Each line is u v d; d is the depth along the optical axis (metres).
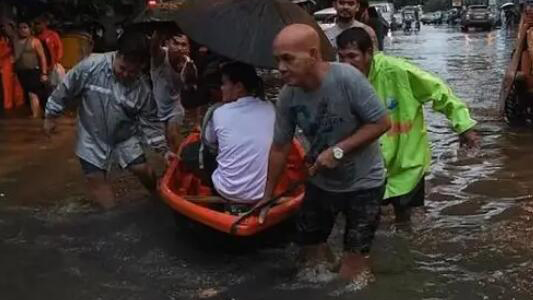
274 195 6.83
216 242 7.11
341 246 7.13
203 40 7.27
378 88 7.25
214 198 7.21
